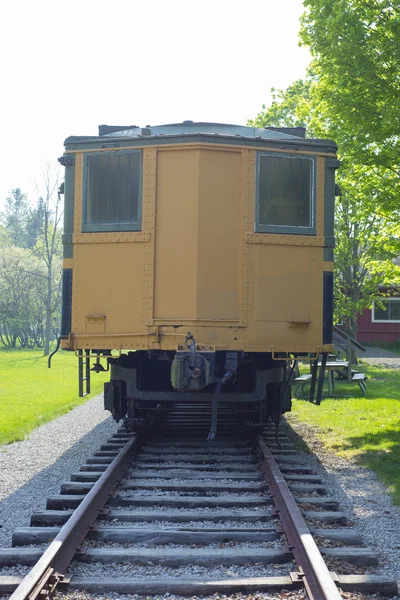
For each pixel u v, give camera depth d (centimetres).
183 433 857
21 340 4384
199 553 418
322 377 700
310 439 881
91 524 464
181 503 533
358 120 928
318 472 682
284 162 698
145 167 687
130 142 690
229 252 679
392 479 649
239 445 784
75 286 697
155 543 450
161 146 683
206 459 701
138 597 368
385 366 2286
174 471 650
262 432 822
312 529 471
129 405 763
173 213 680
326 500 545
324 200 706
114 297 686
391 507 555
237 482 606
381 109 879
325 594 334
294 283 691
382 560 427
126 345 679
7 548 432
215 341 671
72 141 705
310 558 380
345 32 895
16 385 1647
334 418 1048
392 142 950
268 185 692
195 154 679
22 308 4059
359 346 1590
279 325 684
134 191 690
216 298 674
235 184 685
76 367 2406
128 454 688
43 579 360
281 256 690
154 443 784
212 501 535
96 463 693
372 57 896
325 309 698
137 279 682
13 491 610
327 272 703
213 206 679
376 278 1997
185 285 673
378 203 1005
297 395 1352
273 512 501
